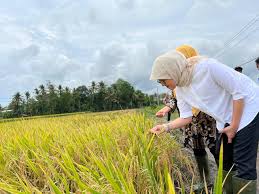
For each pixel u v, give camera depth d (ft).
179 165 6.91
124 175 4.35
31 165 5.19
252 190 4.43
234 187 4.59
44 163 5.33
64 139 7.14
